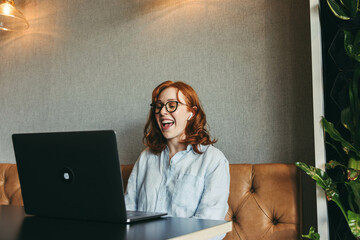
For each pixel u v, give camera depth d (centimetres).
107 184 88
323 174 133
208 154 153
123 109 229
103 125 235
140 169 168
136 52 226
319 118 138
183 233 77
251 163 184
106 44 238
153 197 153
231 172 168
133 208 163
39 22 269
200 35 204
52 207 100
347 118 136
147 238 72
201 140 158
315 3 144
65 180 95
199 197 147
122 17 234
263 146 182
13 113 273
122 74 230
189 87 166
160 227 84
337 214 140
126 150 225
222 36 197
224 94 194
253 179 163
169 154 164
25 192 105
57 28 260
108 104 234
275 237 151
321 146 137
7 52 281
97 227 85
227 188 147
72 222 94
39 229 83
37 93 264
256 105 185
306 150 171
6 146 275
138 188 166
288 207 151
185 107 162
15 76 275
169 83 167
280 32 181
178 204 146
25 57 272
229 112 192
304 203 168
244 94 189
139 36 226
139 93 224
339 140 130
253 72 187
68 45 254
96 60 242
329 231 140
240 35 192
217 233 88
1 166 245
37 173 100
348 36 135
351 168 130
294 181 155
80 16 251
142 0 227
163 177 157
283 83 179
